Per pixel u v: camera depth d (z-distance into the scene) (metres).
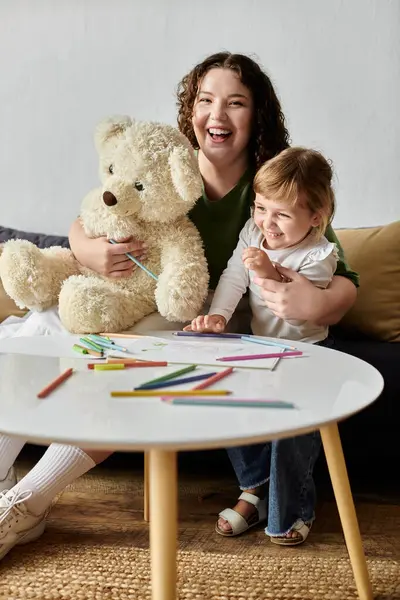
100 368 0.90
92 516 1.29
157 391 0.80
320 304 1.20
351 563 1.01
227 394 0.80
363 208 1.82
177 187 1.22
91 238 1.33
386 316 1.53
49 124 1.94
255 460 1.26
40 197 1.97
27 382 0.84
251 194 1.40
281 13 1.80
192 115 1.47
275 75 1.82
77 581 1.06
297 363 0.95
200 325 1.16
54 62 1.92
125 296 1.26
